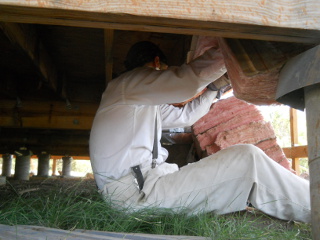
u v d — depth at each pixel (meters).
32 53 3.45
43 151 7.58
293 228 2.18
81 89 5.47
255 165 2.23
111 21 1.47
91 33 3.78
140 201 2.26
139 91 2.42
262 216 2.49
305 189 2.25
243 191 2.23
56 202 2.30
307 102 1.49
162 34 3.80
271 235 1.92
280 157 3.47
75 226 1.95
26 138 7.17
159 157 2.58
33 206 2.43
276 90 1.75
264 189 2.23
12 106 5.41
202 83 2.33
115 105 2.46
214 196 2.27
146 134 2.44
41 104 5.45
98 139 2.45
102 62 4.66
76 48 4.19
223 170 2.27
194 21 1.41
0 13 1.42
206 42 2.58
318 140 1.41
